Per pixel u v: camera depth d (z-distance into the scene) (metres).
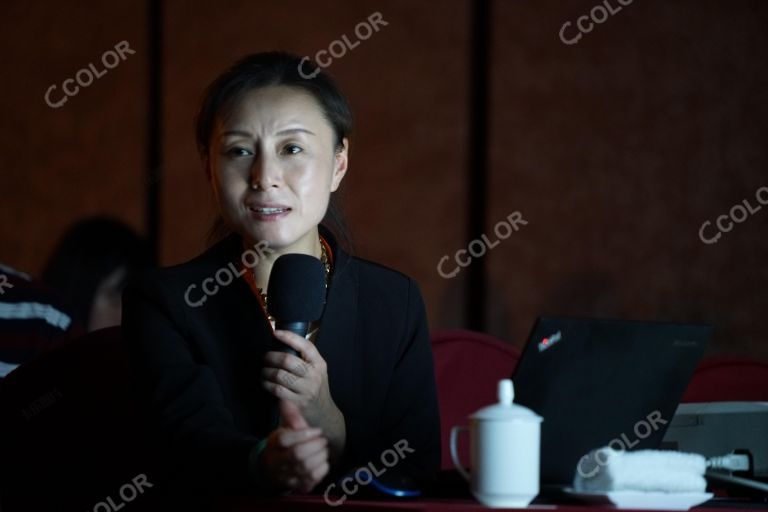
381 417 4.48
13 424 4.84
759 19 11.27
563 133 11.01
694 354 3.75
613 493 3.35
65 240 7.39
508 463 3.32
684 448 4.08
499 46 10.95
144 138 10.98
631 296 11.03
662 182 11.13
